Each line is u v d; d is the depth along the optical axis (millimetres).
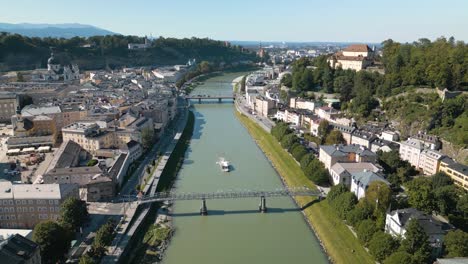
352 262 153500
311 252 166625
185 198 199375
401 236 147875
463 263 127438
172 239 175250
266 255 163125
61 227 149375
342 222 180000
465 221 167375
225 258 160250
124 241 165625
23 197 171875
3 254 122000
